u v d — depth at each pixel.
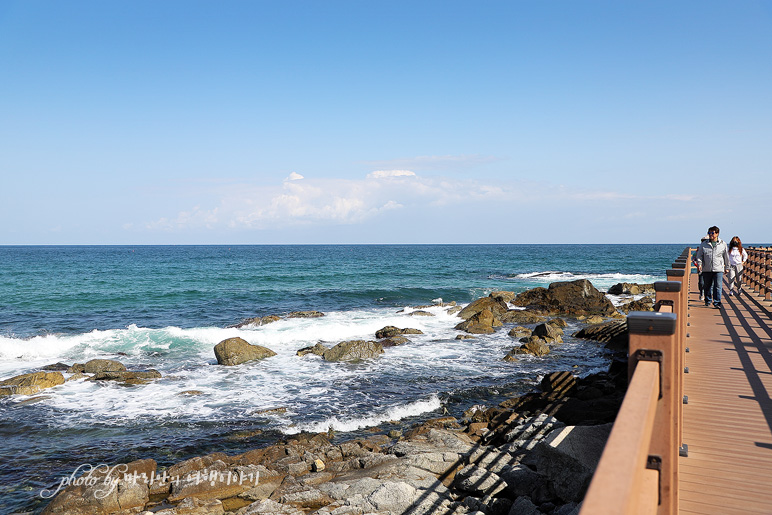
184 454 9.66
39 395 12.99
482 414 11.09
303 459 9.01
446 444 9.09
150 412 11.83
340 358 16.58
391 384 14.02
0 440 10.25
